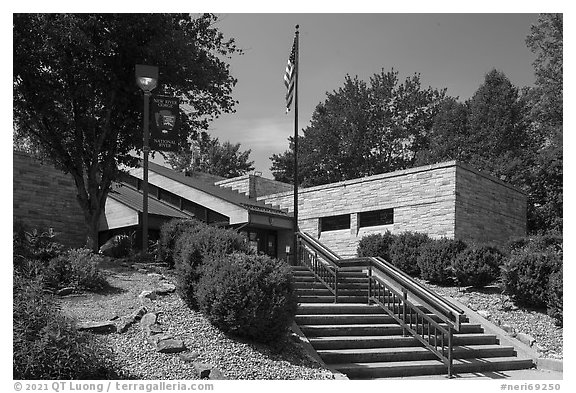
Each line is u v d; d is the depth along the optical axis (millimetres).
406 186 19906
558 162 26922
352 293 12320
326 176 40344
